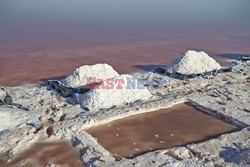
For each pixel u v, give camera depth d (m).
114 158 21.58
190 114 29.44
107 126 26.88
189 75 37.78
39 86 36.09
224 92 33.56
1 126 25.20
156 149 23.36
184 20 89.00
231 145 23.11
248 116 27.97
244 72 40.75
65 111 28.91
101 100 29.67
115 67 43.91
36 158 21.98
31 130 25.22
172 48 56.00
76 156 22.30
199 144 23.28
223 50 54.62
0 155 22.23
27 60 46.31
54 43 57.53
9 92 33.09
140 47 56.41
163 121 27.97
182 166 20.36
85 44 57.59
